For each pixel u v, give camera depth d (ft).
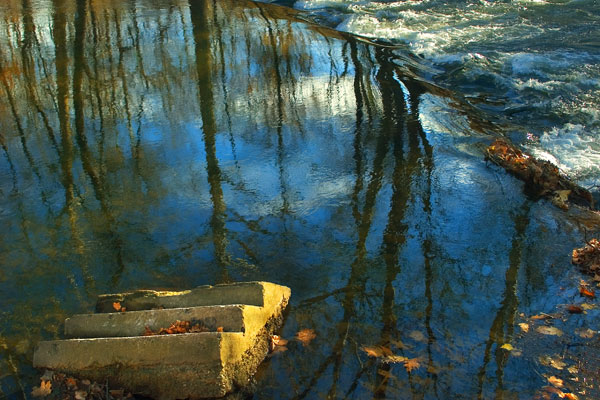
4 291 18.19
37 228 21.50
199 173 25.08
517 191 23.48
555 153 27.43
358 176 24.45
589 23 45.91
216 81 34.91
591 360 14.96
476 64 38.55
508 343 15.64
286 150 26.81
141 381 14.33
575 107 32.45
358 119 29.89
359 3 54.95
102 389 14.30
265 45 41.16
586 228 21.07
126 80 35.24
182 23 46.16
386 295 17.56
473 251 19.63
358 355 15.26
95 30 44.32
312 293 17.76
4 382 14.66
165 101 32.37
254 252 19.79
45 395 14.16
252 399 14.16
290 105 31.65
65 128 29.50
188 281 18.45
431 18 49.70
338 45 41.60
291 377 14.70
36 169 25.68
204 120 30.01
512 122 31.12
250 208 22.40
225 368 14.05
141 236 20.89
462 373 14.62
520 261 19.13
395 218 21.47
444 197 22.84
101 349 14.58
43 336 16.20
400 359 15.07
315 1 55.47
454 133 28.48
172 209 22.50
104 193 23.73
